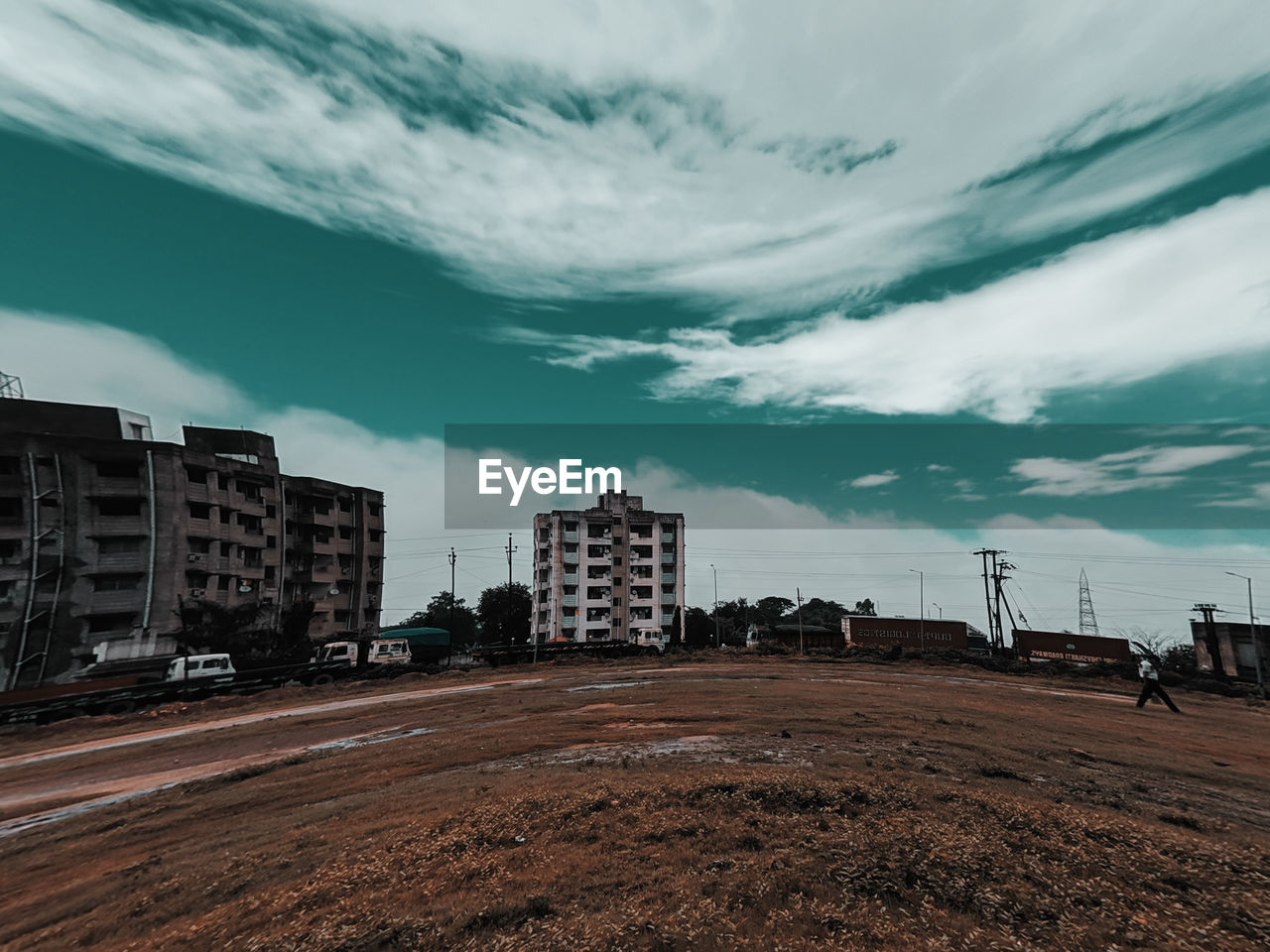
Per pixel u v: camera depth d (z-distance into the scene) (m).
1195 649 66.94
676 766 14.12
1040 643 58.84
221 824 13.38
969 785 12.20
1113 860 8.06
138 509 48.66
